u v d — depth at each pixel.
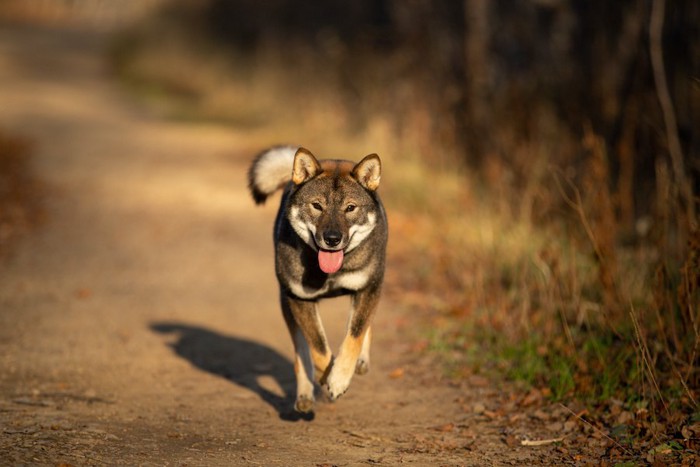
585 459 7.50
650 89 15.28
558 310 11.37
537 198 15.23
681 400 8.37
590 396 8.96
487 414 8.81
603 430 8.14
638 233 12.94
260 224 20.09
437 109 23.06
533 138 17.84
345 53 31.33
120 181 25.00
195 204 22.22
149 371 10.34
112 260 16.44
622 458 7.38
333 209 8.07
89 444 7.44
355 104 29.36
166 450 7.50
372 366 10.67
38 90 44.62
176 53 51.34
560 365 9.68
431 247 16.34
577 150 16.86
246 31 49.72
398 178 20.53
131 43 59.28
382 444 8.00
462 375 10.16
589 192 12.96
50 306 13.09
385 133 23.61
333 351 11.34
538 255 12.37
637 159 15.43
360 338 8.34
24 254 16.56
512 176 17.00
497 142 19.80
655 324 9.98
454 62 24.34
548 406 8.95
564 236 13.59
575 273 11.49
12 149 27.42
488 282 13.45
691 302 9.38
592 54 18.72
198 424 8.43
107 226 19.42
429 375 10.27
